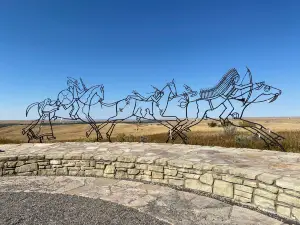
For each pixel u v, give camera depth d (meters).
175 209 4.55
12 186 5.94
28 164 6.93
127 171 6.42
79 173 6.80
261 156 6.41
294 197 4.02
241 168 5.03
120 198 5.10
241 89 7.69
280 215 4.20
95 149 7.71
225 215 4.29
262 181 4.48
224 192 5.04
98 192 5.47
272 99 7.24
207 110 8.38
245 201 4.71
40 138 9.93
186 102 8.72
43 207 4.64
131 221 4.08
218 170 5.14
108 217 4.22
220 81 8.05
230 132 12.64
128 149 7.66
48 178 6.57
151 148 7.82
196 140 10.86
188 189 5.58
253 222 4.02
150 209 4.55
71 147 8.20
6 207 4.65
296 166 5.25
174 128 8.98
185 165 5.65
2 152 7.45
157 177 6.05
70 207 4.64
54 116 9.98
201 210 4.50
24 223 4.00
